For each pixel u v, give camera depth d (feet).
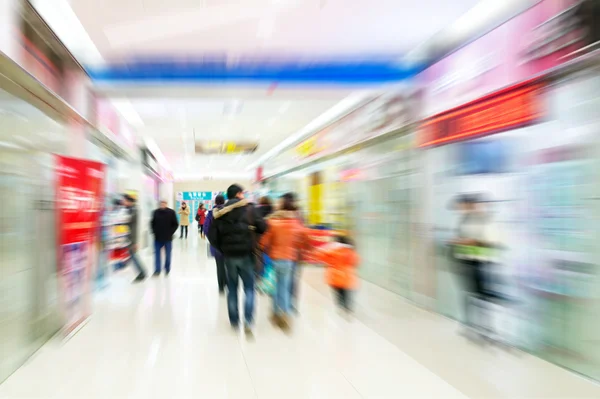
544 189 10.32
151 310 15.20
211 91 17.33
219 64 15.99
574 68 8.98
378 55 15.84
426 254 15.66
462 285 12.67
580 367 9.46
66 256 12.18
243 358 10.34
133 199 23.38
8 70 9.64
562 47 9.04
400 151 17.67
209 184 79.66
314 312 14.98
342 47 15.14
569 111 9.61
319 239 15.87
